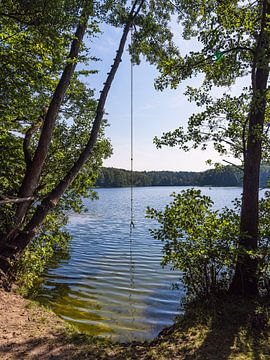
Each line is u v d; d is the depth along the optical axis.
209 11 6.39
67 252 14.84
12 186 9.62
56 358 4.19
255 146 6.44
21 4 6.39
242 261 6.07
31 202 8.55
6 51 7.72
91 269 11.94
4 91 8.23
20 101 8.86
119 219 29.11
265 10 5.63
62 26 7.13
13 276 8.02
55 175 11.10
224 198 47.25
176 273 11.38
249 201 6.38
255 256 5.73
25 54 7.96
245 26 5.77
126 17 9.28
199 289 6.64
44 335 4.93
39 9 6.30
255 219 6.35
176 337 4.93
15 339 4.68
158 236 6.55
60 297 8.77
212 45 6.07
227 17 5.93
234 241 6.02
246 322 5.11
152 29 9.60
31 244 9.59
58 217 11.22
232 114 6.85
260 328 4.90
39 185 10.61
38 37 7.49
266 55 5.52
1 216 7.96
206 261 6.07
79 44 8.28
